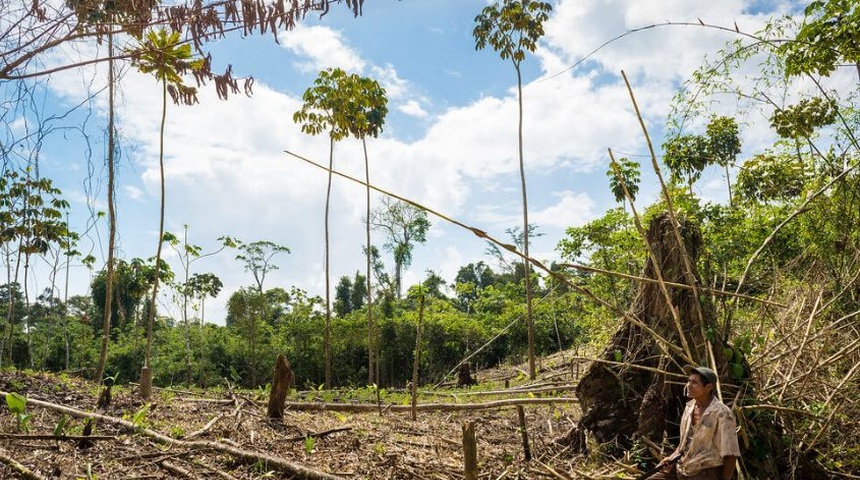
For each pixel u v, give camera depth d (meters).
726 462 4.49
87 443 6.00
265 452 6.38
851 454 6.01
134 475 5.35
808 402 6.49
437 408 10.12
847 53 6.59
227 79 4.10
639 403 6.57
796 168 8.57
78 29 3.82
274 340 35.34
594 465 6.29
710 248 7.62
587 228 15.24
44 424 6.68
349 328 34.09
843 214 6.80
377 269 41.09
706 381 4.66
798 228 7.70
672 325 6.42
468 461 4.59
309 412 10.22
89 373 21.02
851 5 6.45
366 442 7.33
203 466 5.73
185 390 13.59
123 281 26.12
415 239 37.25
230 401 9.59
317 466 6.09
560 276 5.32
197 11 3.81
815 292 6.93
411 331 33.19
